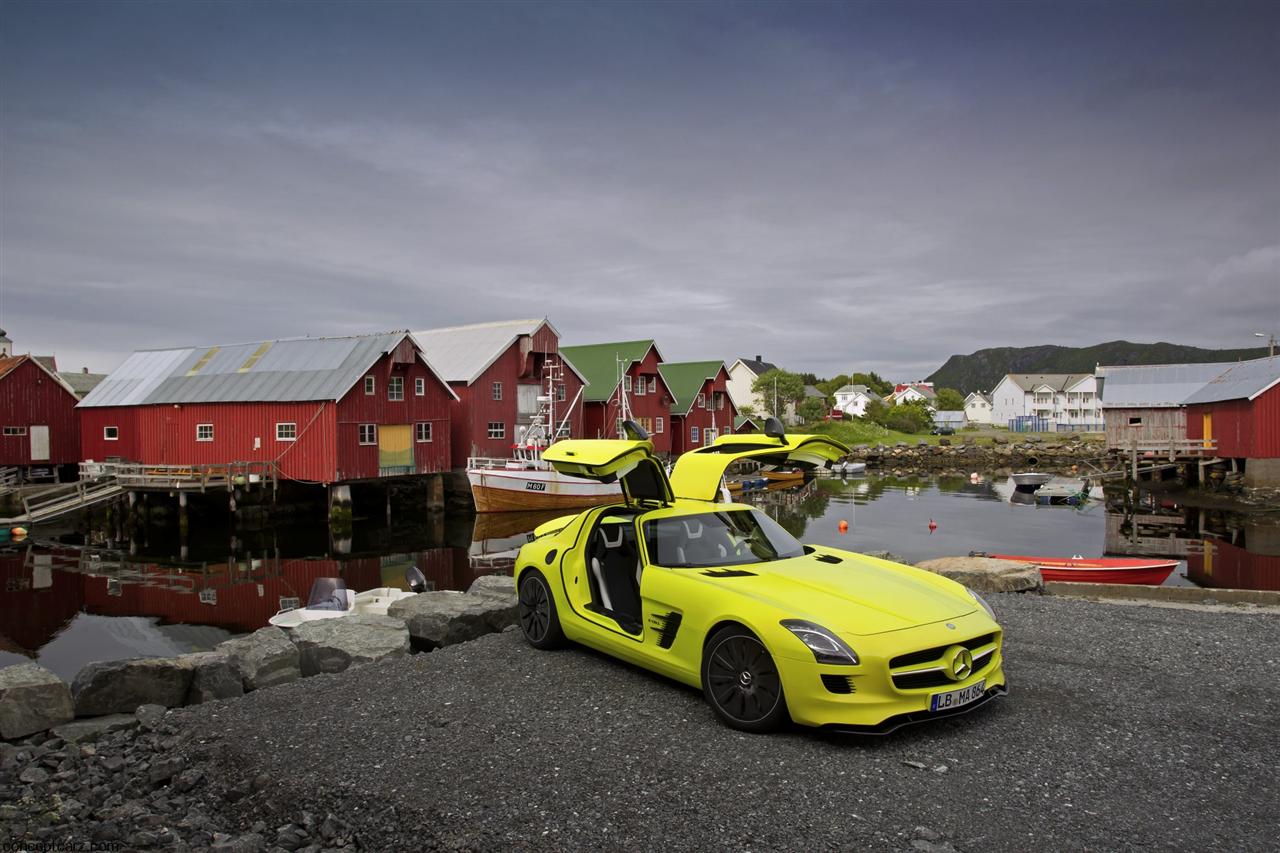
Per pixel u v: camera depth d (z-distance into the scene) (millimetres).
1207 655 6500
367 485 37594
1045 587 10180
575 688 5848
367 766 4570
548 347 42875
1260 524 30516
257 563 23266
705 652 5211
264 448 32844
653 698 5598
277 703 5773
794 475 50688
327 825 3963
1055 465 67500
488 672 6316
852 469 64688
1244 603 9477
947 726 5016
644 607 5816
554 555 6914
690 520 6312
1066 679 5922
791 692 4688
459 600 8797
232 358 37281
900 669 4641
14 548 26969
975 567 10203
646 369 50844
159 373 38469
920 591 5371
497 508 33625
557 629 6824
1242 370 48531
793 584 5328
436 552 24984
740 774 4316
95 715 5844
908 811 3891
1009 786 4160
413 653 8164
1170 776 4273
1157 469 49500
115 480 32281
